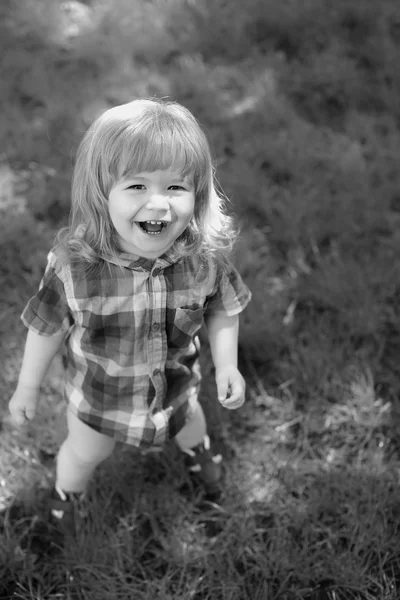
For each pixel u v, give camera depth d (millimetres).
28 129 3547
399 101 3863
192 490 2406
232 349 1982
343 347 2779
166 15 4219
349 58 4156
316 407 2611
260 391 2686
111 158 1617
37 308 1836
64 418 2523
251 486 2418
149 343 1821
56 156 3457
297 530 2301
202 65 3918
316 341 2812
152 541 2295
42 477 2387
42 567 2219
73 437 2053
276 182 3480
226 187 3318
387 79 4055
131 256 1746
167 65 4035
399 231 3168
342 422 2592
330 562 2186
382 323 2883
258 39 4277
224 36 4164
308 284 2992
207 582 2182
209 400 2600
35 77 3801
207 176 1734
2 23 4121
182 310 1819
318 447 2541
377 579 2174
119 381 1876
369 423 2561
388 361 2787
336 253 3066
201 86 3795
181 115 1688
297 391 2688
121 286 1762
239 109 3742
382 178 3436
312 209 3248
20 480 2359
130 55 4023
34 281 2939
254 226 3248
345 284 2930
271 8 4316
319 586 2174
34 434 2504
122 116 1646
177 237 1753
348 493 2369
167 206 1624
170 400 1990
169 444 2482
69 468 2143
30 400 1957
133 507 2330
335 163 3480
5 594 2158
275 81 3908
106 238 1719
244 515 2334
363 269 3033
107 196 1668
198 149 1671
